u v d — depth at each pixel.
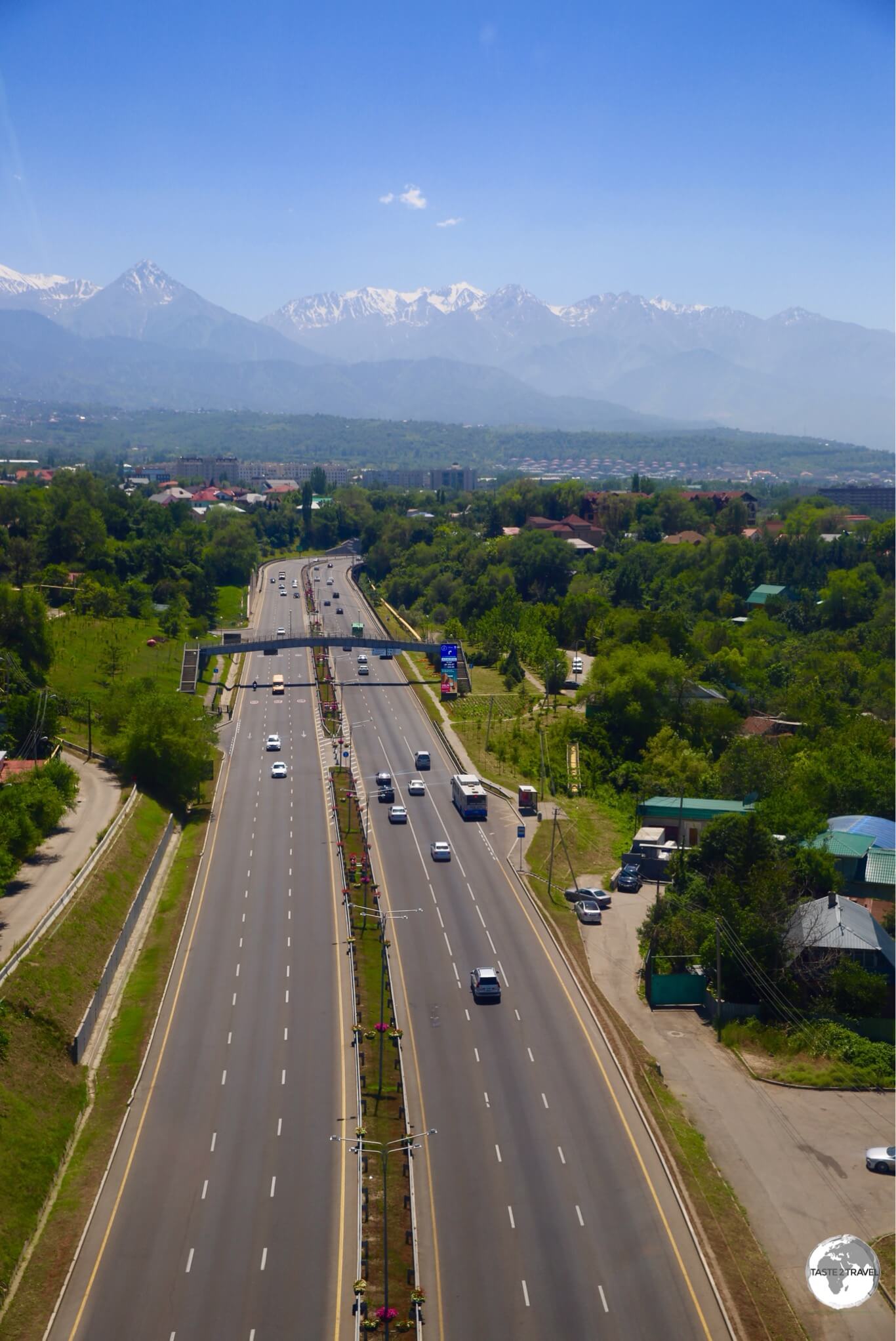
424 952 109.31
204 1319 62.03
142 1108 82.00
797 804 136.88
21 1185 71.75
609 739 184.38
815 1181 78.50
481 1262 67.06
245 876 129.00
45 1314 62.56
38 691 168.50
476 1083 86.25
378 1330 61.16
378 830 146.38
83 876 115.19
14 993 88.75
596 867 137.62
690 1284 65.81
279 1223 69.62
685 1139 81.56
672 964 106.19
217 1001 98.25
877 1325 65.19
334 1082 85.19
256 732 196.88
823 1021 98.56
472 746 187.38
